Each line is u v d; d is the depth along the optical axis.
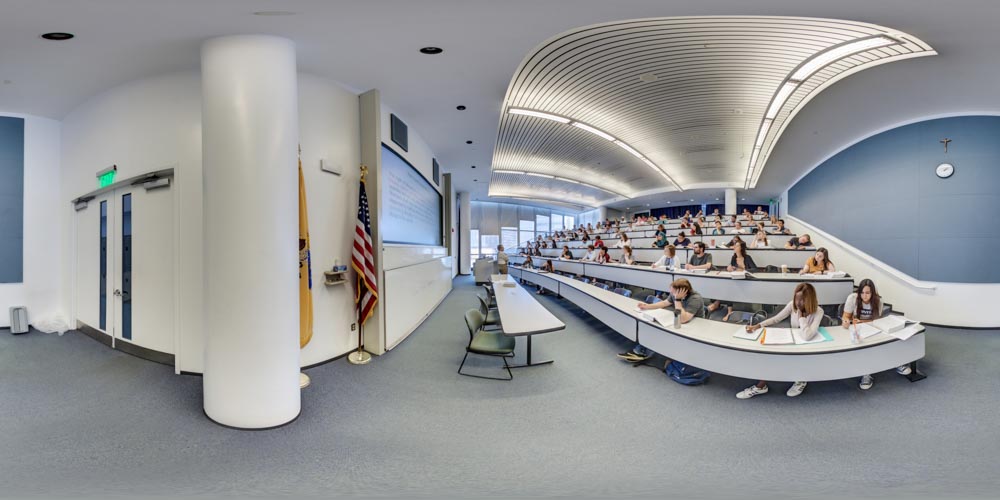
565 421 2.48
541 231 20.33
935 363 3.64
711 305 5.05
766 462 2.00
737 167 11.12
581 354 4.00
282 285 2.54
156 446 2.22
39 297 5.08
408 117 5.23
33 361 3.77
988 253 5.33
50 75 3.60
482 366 3.63
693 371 3.18
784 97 5.72
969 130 5.55
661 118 6.91
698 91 5.68
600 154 9.61
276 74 2.57
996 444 2.18
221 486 1.84
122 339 4.08
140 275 3.85
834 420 2.47
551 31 3.04
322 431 2.39
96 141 4.25
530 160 10.24
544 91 5.51
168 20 2.42
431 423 2.47
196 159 3.43
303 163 3.56
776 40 4.20
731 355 2.79
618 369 3.51
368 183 4.07
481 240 18.00
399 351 4.16
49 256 5.14
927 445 2.17
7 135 5.05
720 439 2.24
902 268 6.33
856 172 7.59
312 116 3.67
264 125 2.50
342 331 3.89
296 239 2.66
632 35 4.07
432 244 7.44
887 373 3.30
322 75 3.74
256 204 2.46
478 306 7.47
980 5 2.98
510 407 2.71
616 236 10.58
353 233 4.05
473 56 3.44
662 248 7.44
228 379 2.46
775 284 4.70
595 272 7.90
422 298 5.89
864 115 6.27
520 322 3.52
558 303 7.55
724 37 4.14
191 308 3.40
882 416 2.53
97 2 2.23
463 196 14.68
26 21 2.49
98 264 4.48
